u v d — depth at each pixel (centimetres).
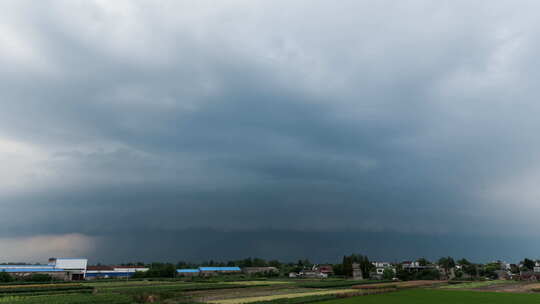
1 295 6406
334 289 9106
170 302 5531
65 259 15500
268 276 18850
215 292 8031
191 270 18150
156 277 16012
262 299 6253
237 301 5825
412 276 16688
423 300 6334
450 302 6038
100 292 7356
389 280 15600
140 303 5434
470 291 8731
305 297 6353
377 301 6016
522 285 11481
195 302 5534
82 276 14012
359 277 17750
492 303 5919
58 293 7088
